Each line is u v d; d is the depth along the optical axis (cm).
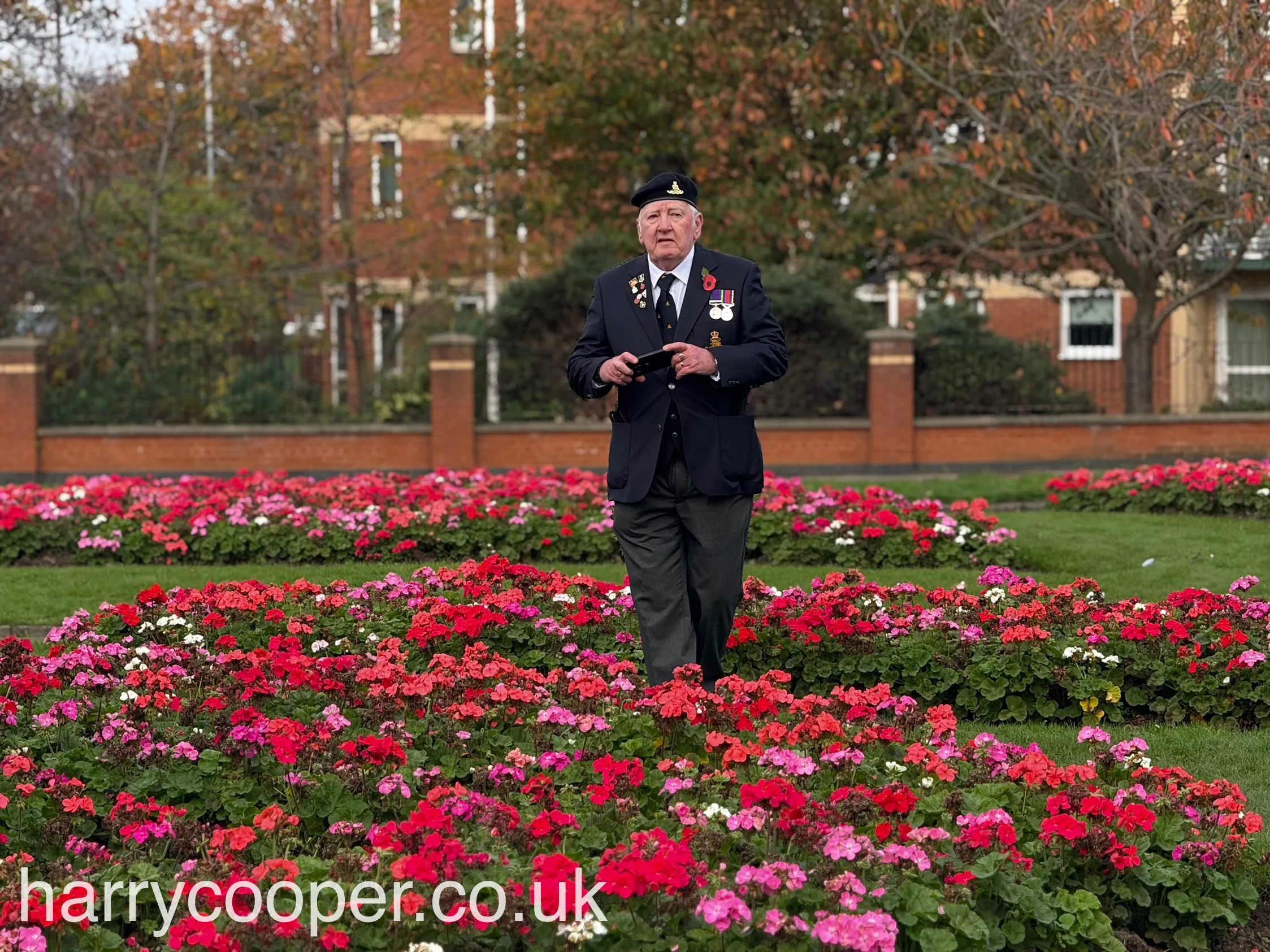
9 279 2411
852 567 1168
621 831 484
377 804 520
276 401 2180
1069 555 1176
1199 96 1758
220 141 2564
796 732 539
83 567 1227
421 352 2419
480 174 2525
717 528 653
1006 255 2248
